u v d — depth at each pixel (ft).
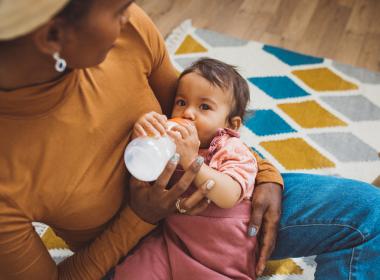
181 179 2.87
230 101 3.85
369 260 2.98
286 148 6.00
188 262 3.20
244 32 7.68
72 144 2.61
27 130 2.44
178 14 8.02
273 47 7.36
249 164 3.46
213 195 3.17
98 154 2.77
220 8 8.14
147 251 3.27
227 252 3.25
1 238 2.46
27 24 1.89
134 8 3.06
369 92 6.71
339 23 7.84
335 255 3.14
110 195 2.91
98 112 2.74
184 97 3.76
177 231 3.32
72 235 3.18
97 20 2.13
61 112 2.53
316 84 6.81
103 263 3.01
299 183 3.61
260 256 3.32
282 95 6.66
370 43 7.50
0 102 2.29
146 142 2.80
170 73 3.68
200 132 3.68
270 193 3.46
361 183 3.43
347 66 7.08
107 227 3.15
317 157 5.89
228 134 3.67
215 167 3.45
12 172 2.43
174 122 3.24
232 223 3.27
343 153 5.93
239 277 3.24
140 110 3.07
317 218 3.31
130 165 2.77
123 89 2.93
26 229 2.58
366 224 3.11
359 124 6.28
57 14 2.01
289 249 3.43
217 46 7.38
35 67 2.26
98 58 2.35
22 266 2.64
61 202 2.65
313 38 7.57
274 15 8.00
